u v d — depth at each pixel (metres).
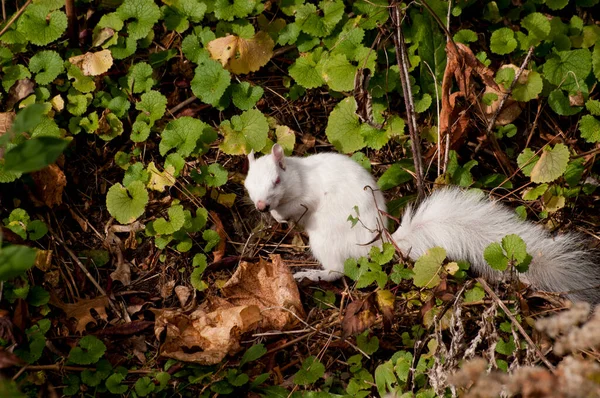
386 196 2.11
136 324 2.00
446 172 2.08
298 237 2.09
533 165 2.08
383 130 2.11
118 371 1.96
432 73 2.11
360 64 2.12
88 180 2.10
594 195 2.11
